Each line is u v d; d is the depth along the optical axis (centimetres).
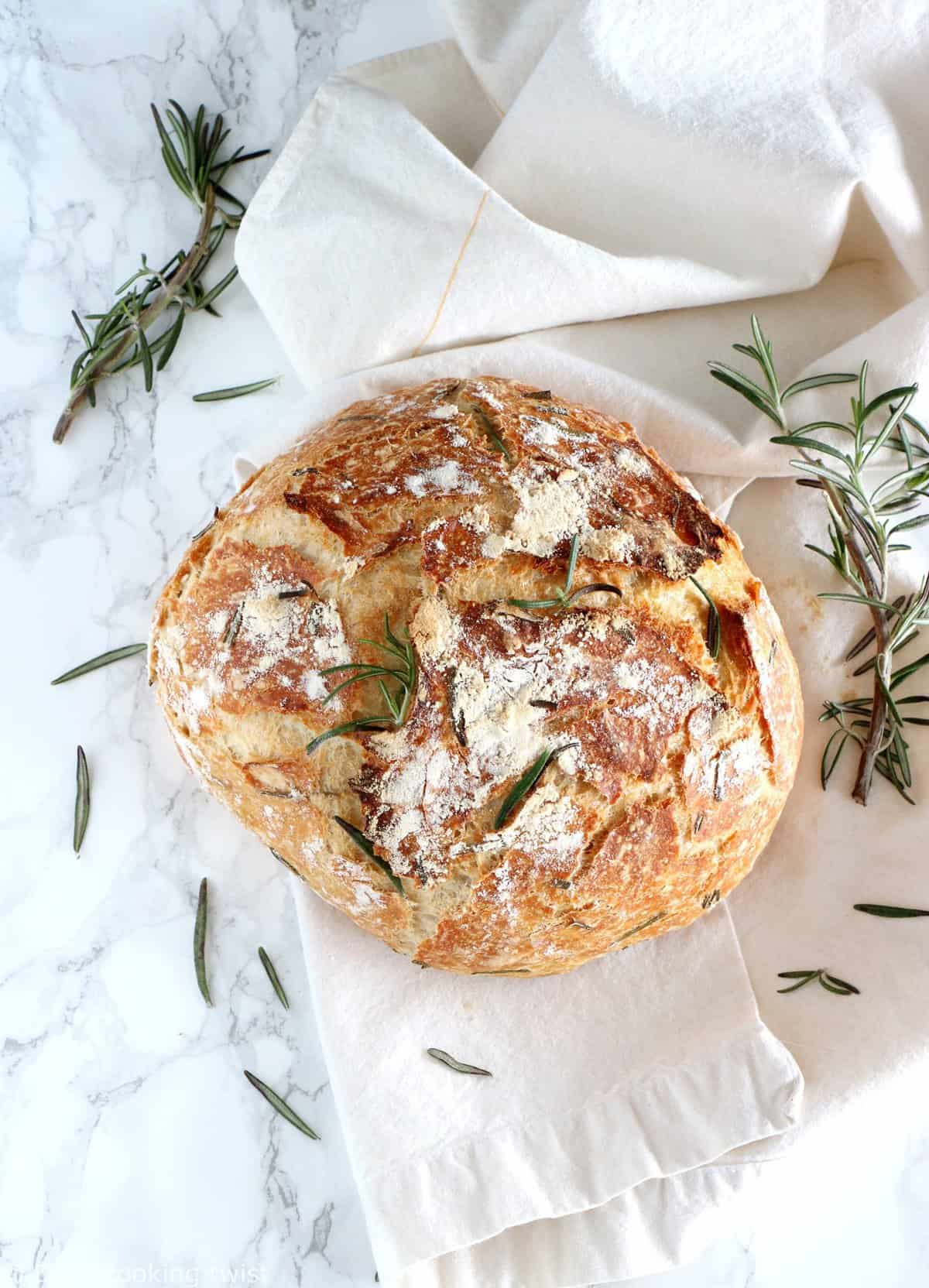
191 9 65
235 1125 64
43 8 64
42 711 64
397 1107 61
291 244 61
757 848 60
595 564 56
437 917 57
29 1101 63
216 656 56
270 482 58
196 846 64
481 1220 61
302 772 55
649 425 63
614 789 55
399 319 62
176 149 65
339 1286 64
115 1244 63
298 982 64
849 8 59
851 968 63
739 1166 62
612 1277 62
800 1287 66
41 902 64
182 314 64
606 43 59
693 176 61
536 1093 62
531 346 62
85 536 65
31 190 64
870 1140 64
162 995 64
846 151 60
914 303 60
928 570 63
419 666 54
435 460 56
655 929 59
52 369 65
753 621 57
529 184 63
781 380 63
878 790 63
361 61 65
